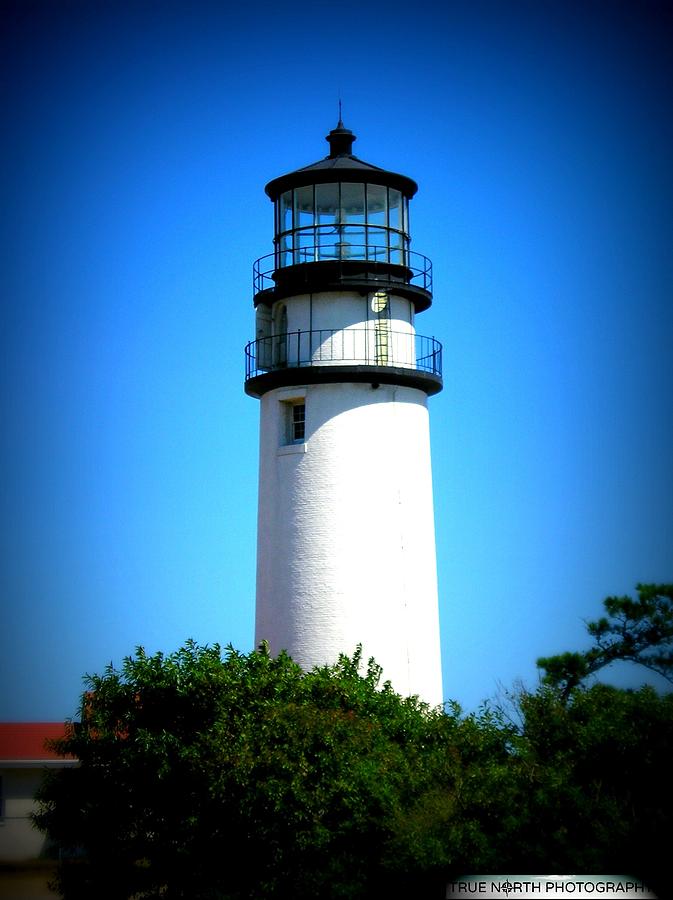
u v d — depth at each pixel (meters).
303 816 31.69
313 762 32.50
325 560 42.00
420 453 43.53
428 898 28.73
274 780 32.06
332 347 42.66
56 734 60.25
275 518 43.09
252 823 32.28
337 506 42.22
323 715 33.41
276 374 43.00
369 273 42.75
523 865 28.69
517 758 31.50
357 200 43.12
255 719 33.84
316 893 30.61
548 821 29.12
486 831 29.36
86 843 35.25
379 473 42.47
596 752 30.55
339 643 41.56
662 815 28.47
